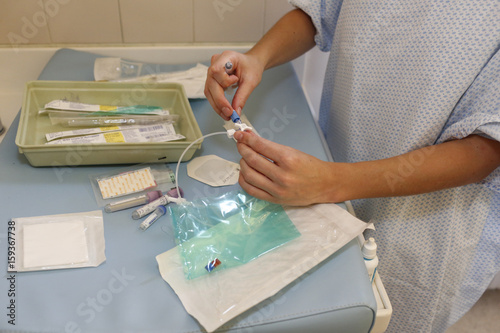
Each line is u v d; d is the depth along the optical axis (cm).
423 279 84
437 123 70
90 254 57
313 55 119
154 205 64
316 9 85
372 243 66
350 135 84
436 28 67
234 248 58
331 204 65
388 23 72
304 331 52
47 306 50
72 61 99
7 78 104
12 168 70
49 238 58
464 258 82
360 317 53
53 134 72
